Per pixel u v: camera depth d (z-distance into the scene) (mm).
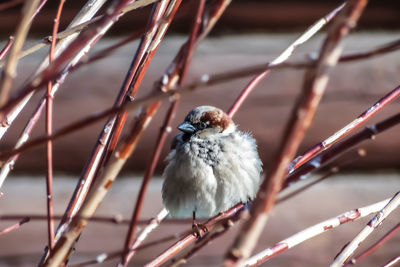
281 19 5840
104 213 5789
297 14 5840
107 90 5809
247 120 5797
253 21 5840
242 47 5828
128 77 5289
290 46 5352
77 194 5285
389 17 5836
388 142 5797
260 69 3363
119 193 5801
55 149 5797
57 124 5797
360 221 5801
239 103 5398
